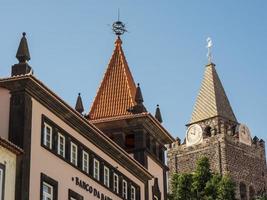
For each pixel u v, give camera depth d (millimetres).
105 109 64625
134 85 67750
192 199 87062
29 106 43594
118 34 72000
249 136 139625
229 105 141625
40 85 43969
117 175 54844
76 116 48125
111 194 52938
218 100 141000
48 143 45250
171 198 87688
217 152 134625
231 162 133875
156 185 62625
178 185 87875
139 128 61156
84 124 49250
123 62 69125
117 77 67625
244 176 134875
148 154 61656
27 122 43094
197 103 142750
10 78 43281
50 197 44438
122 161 55500
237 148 136250
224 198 86062
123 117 61375
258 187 136500
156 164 63594
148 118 61156
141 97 63438
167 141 66125
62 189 45750
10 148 40875
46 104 45250
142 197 58906
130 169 57062
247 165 136500
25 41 45312
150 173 60094
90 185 49656
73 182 47281
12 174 41094
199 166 89188
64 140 47188
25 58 44844
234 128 138375
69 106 47094
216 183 86875
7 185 40375
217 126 136875
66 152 47062
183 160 137875
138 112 62250
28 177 42062
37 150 43562
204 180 87938
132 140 62344
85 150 49906
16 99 43406
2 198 39688
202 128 138375
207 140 136625
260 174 138250
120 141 61156
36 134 43750
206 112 140000
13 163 41312
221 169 133000
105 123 62000
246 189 134000
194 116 140750
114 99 65375
